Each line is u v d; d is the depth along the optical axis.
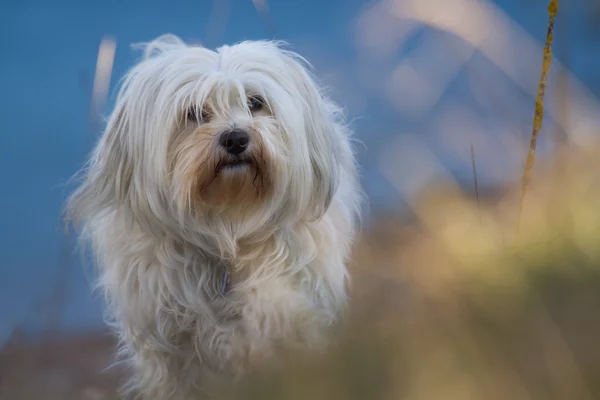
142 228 5.87
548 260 2.30
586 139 4.40
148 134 5.82
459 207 3.69
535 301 2.10
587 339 1.97
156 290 5.84
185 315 5.83
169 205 5.78
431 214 3.80
